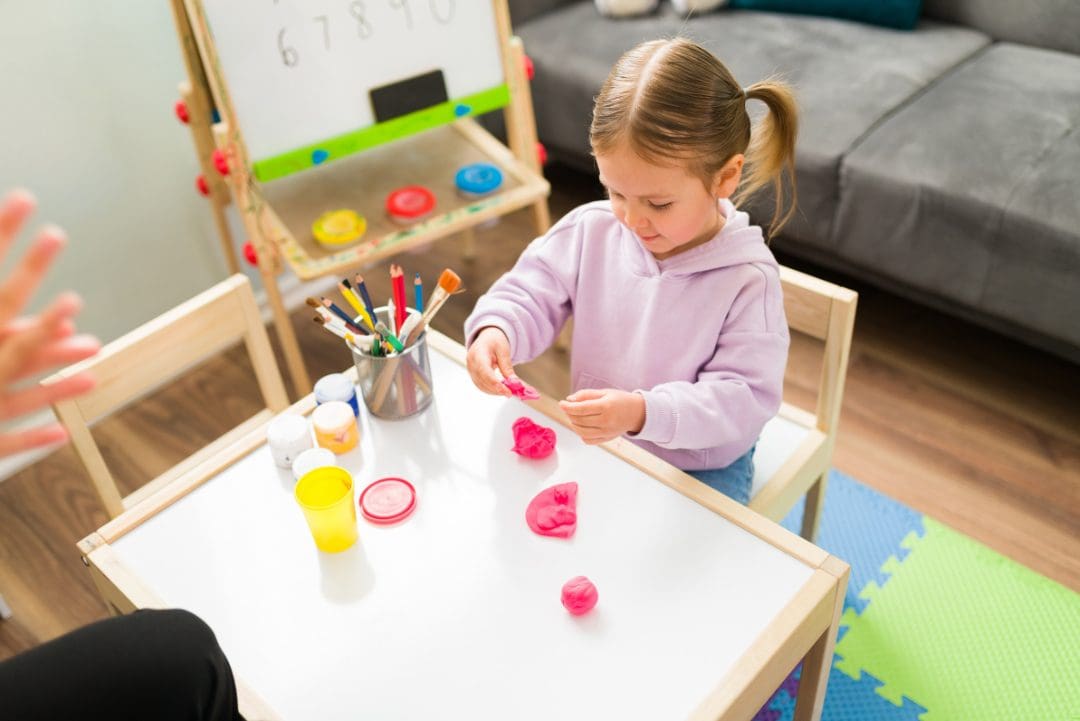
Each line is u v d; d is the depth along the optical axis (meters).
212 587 0.88
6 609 1.53
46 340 0.51
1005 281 1.70
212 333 1.19
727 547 0.88
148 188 1.91
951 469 1.68
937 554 1.53
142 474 1.79
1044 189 1.63
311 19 1.57
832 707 1.33
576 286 1.19
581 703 0.77
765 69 2.00
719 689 0.77
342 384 1.06
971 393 1.83
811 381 1.87
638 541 0.89
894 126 1.82
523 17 2.33
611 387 1.19
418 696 0.78
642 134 0.92
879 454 1.71
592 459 0.98
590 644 0.81
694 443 1.01
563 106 2.21
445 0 1.68
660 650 0.80
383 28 1.64
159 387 1.98
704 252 1.06
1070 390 1.82
